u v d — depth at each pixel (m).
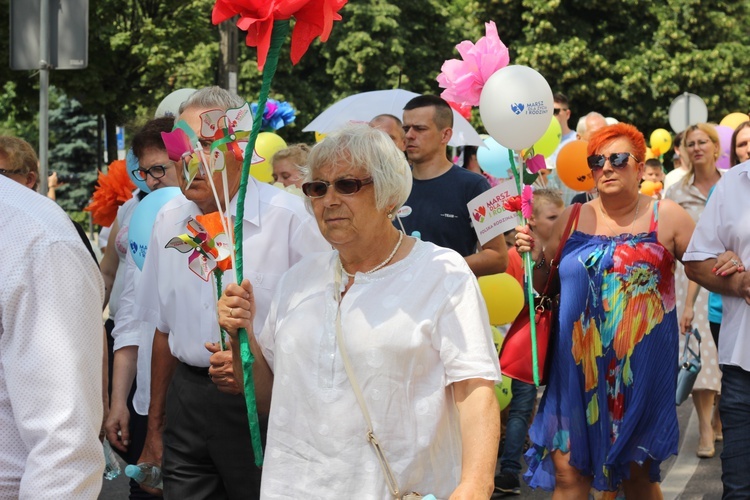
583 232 6.77
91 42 30.19
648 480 6.81
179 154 4.71
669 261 6.64
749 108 43.81
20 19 10.13
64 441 3.34
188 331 5.32
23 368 3.36
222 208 5.25
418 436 3.85
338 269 4.06
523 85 7.48
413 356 3.84
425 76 44.12
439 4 44.12
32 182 7.02
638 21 43.28
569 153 10.04
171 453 5.40
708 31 43.31
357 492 3.83
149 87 32.19
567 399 6.63
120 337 6.48
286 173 9.17
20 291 3.37
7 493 3.45
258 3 4.13
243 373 4.33
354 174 3.92
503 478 8.80
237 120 4.62
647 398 6.54
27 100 31.80
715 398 10.92
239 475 5.26
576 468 6.64
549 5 41.72
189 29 31.25
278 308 4.16
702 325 10.35
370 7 42.66
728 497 6.35
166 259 5.41
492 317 8.32
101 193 8.27
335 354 3.89
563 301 6.69
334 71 42.81
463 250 7.91
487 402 3.84
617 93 42.88
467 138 11.44
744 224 6.31
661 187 16.73
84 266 3.49
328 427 3.86
